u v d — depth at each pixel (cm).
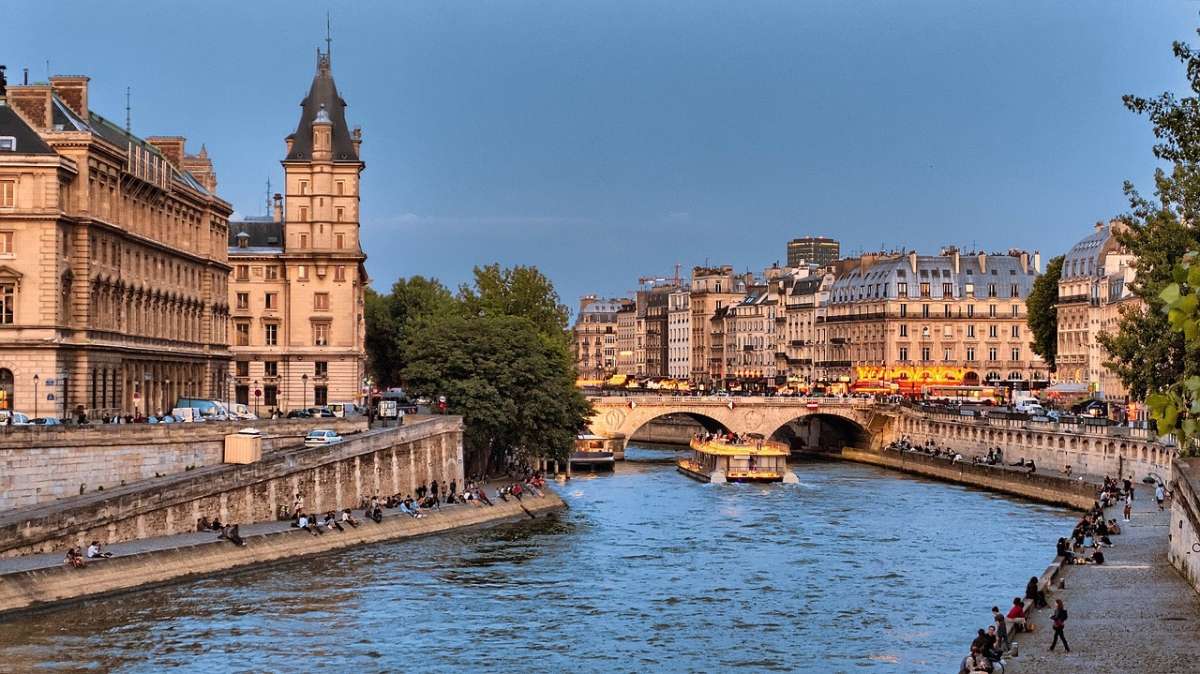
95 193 14912
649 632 10219
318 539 13400
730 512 17362
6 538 10750
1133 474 18488
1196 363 11600
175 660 9119
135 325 16200
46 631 9794
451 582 12038
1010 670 8312
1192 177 12912
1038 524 16138
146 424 13138
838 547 14262
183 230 18288
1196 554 10444
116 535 11738
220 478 13000
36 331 13900
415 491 16325
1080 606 10081
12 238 13888
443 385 18638
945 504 18412
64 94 15950
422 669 9081
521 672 9050
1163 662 8438
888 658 9462
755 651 9662
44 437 11950
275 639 9769
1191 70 9619
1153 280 12900
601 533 15262
